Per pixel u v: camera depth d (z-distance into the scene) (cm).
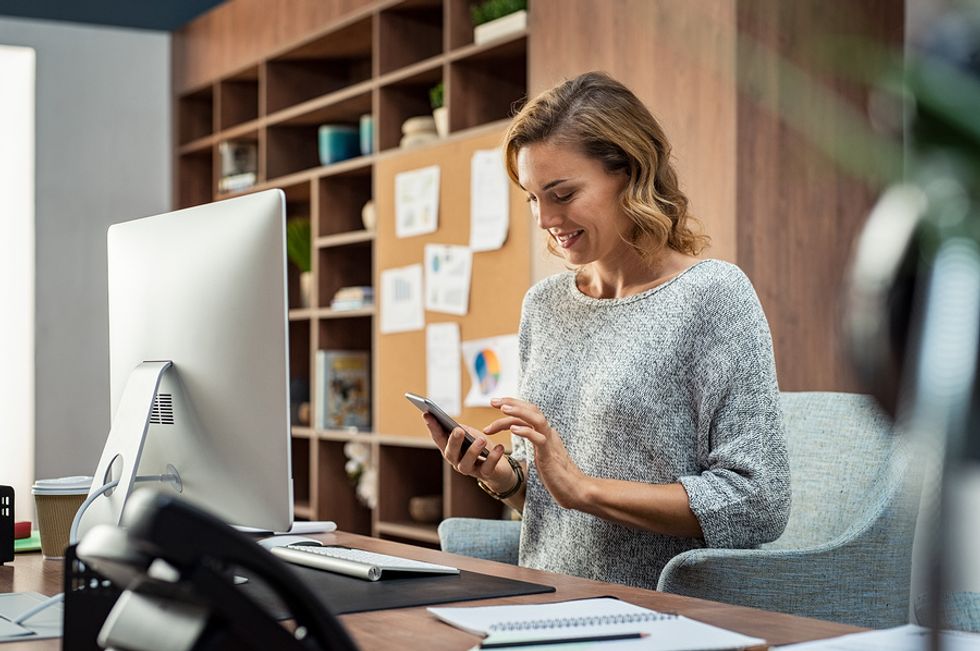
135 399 166
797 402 227
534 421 180
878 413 48
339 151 490
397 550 189
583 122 196
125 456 164
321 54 520
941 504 42
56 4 573
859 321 48
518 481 214
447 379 400
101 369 575
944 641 43
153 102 595
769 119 301
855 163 42
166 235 171
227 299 157
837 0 281
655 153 200
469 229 392
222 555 80
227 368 157
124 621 90
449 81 410
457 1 413
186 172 596
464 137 396
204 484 163
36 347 562
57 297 568
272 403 153
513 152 207
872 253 47
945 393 42
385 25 450
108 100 584
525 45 389
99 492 166
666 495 185
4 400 561
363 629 123
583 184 198
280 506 154
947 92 42
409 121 438
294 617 86
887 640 107
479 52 398
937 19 45
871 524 192
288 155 535
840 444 216
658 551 198
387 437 436
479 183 386
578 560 204
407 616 130
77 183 575
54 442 564
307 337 555
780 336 303
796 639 117
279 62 532
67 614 113
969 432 42
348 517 493
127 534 79
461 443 188
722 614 131
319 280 492
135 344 177
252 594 140
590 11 346
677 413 198
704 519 184
